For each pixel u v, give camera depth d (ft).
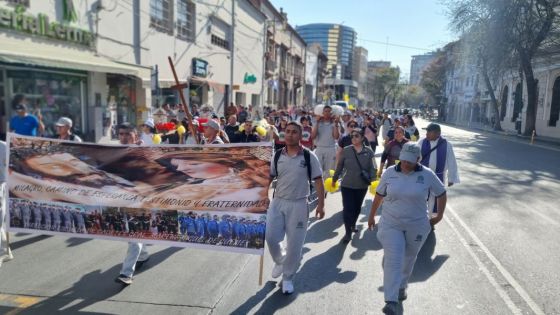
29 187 16.71
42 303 14.29
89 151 16.16
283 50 141.69
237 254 19.48
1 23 32.14
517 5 89.76
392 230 14.25
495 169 49.83
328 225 24.64
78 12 40.70
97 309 13.98
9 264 17.44
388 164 27.22
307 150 15.47
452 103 256.73
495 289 16.37
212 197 15.49
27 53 32.73
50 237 20.89
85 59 40.52
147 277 16.66
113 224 16.20
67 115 42.01
